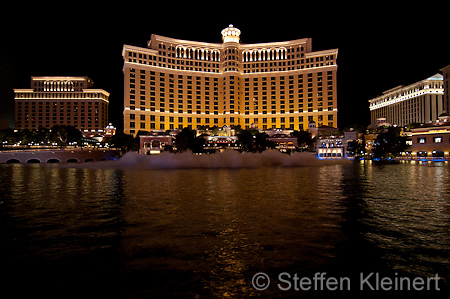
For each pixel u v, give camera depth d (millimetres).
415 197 16797
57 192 19375
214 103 167750
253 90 169250
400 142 92312
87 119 196750
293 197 16703
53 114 195375
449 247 8211
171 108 160750
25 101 193375
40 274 6504
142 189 20469
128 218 11508
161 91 158625
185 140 92375
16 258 7383
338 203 14781
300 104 164250
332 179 27891
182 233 9430
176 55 163500
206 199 16047
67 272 6602
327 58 160500
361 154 108125
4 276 6406
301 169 43969
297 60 165750
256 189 20250
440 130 86188
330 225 10445
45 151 92938
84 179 29141
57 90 197125
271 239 8828
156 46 159750
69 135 119000
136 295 5641
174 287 5941
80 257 7445
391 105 199125
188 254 7633
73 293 5699
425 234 9406
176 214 12203
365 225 10453
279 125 166375
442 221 11055
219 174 34031
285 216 11812
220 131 135375
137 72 152750
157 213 12422
